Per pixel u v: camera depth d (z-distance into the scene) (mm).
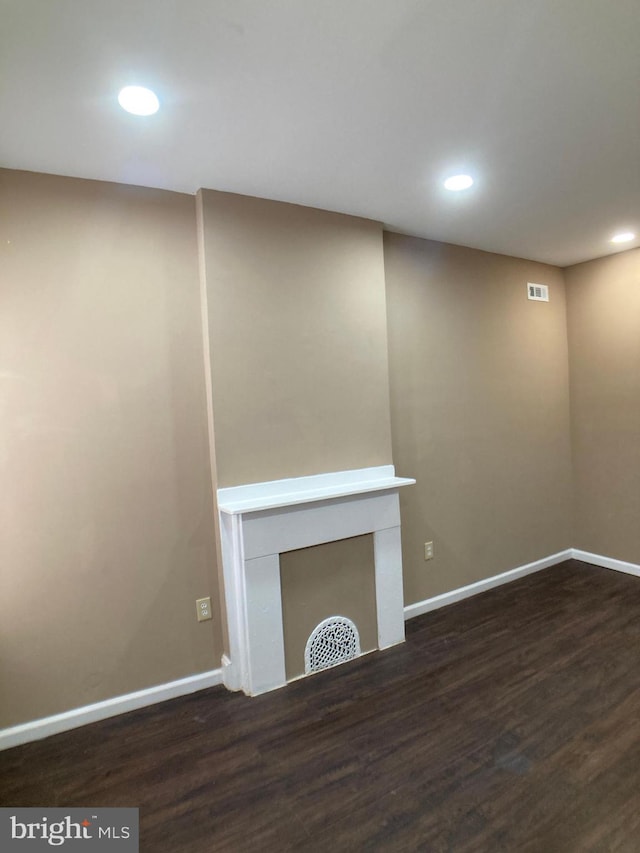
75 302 2119
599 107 1766
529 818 1542
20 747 1999
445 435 3270
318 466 2582
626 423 3662
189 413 2350
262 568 2293
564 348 3980
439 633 2855
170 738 2014
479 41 1410
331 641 2521
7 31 1279
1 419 1995
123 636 2221
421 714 2100
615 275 3656
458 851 1441
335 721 2076
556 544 3953
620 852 1410
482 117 1803
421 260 3152
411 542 3105
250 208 2389
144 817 1616
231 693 2332
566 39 1414
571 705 2117
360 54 1439
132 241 2225
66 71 1443
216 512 2357
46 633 2078
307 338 2551
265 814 1608
